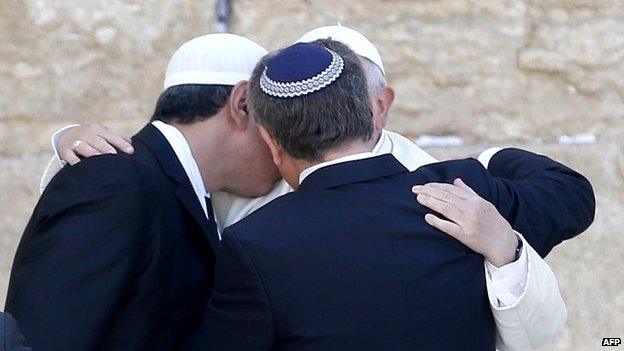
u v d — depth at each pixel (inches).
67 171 337.4
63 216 327.9
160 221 332.8
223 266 296.8
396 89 550.0
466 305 294.2
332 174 300.4
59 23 548.4
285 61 300.5
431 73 549.6
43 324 313.9
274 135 303.4
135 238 325.4
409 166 361.7
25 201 555.5
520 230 318.3
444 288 291.7
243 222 299.0
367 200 297.4
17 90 551.8
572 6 545.0
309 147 299.6
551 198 327.9
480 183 318.7
